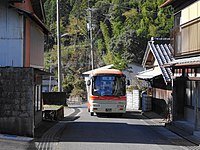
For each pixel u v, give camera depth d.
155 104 27.11
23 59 15.75
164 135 15.29
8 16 15.68
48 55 62.62
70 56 63.03
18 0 15.31
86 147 11.46
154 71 28.39
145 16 53.97
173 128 17.16
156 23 52.47
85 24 68.19
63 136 14.05
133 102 33.88
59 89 32.03
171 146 12.32
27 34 16.52
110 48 58.75
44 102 30.48
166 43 28.44
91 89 24.08
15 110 13.35
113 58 56.06
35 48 19.02
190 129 15.73
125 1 61.75
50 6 71.31
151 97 28.19
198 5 16.64
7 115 13.36
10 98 13.35
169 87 22.53
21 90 13.36
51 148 11.17
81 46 64.62
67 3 74.25
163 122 20.83
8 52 15.70
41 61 21.38
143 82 42.41
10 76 13.32
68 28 69.94
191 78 15.30
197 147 12.27
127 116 24.83
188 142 13.38
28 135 13.39
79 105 40.12
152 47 27.91
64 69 60.31
